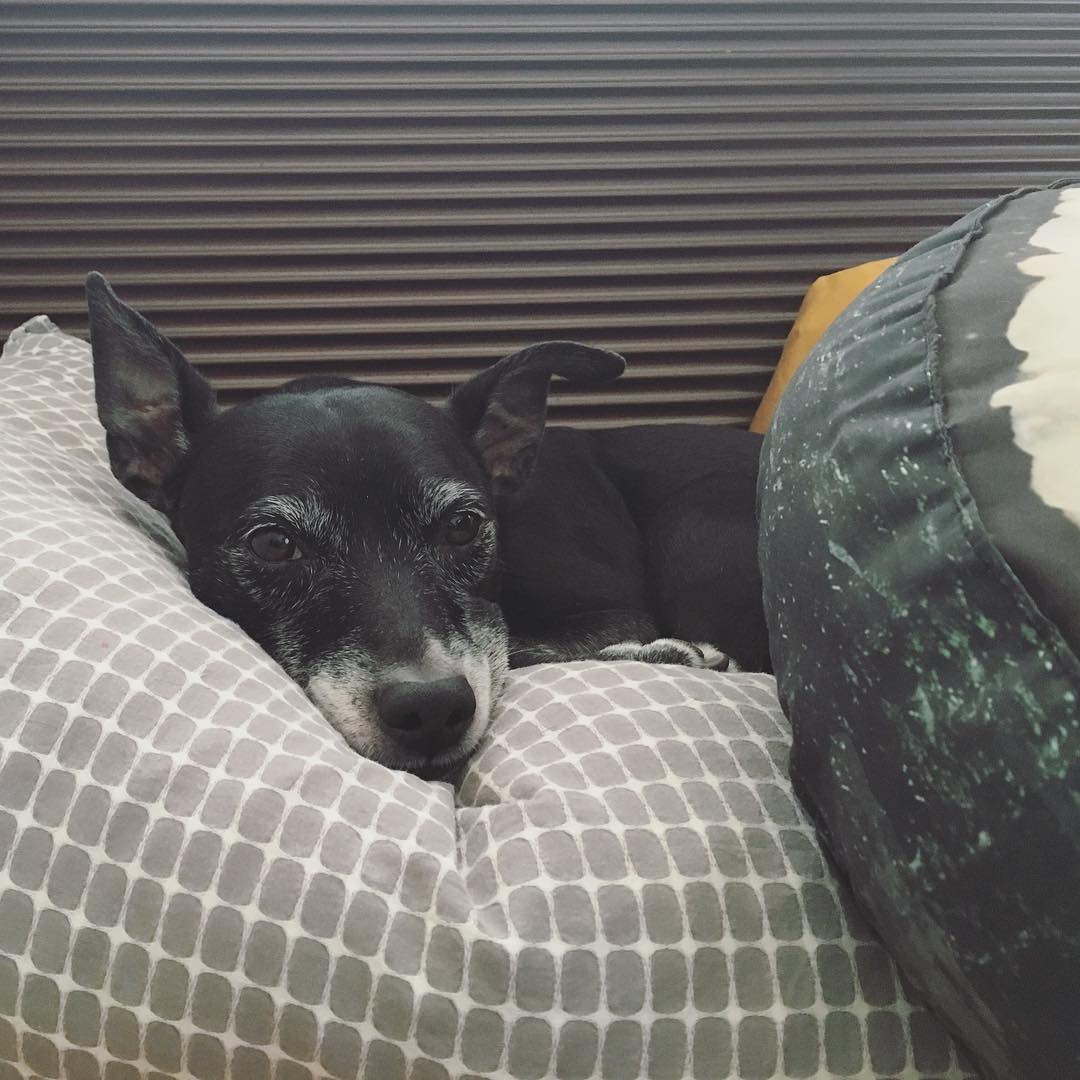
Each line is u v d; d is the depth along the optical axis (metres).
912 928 0.18
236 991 0.19
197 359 0.51
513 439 0.38
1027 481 0.17
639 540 0.43
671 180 0.51
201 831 0.20
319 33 0.48
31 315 0.50
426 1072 0.19
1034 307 0.19
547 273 0.52
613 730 0.24
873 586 0.18
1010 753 0.16
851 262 0.53
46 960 0.20
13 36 0.46
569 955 0.20
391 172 0.50
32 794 0.21
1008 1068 0.17
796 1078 0.20
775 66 0.51
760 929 0.20
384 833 0.21
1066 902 0.15
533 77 0.50
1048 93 0.53
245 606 0.31
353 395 0.34
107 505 0.32
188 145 0.48
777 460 0.22
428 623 0.30
